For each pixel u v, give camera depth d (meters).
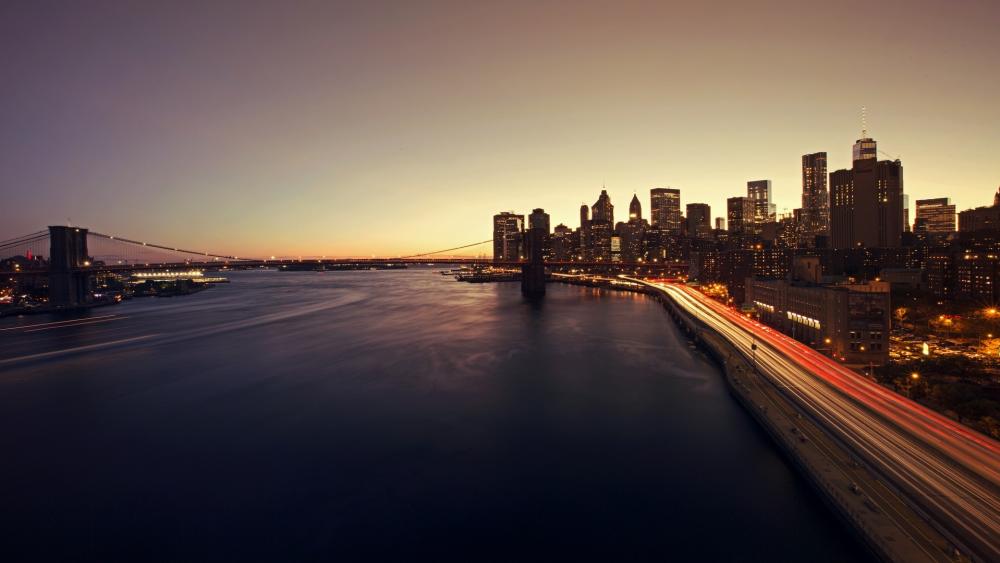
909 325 143.12
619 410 81.88
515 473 60.50
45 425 79.06
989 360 98.44
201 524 50.62
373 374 109.12
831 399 72.12
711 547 45.59
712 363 114.62
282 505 53.97
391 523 50.41
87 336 163.62
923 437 56.94
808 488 53.53
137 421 80.31
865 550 42.09
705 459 62.34
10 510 53.69
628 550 45.69
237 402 89.56
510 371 110.44
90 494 56.78
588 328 173.00
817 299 113.56
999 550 36.62
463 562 44.50
